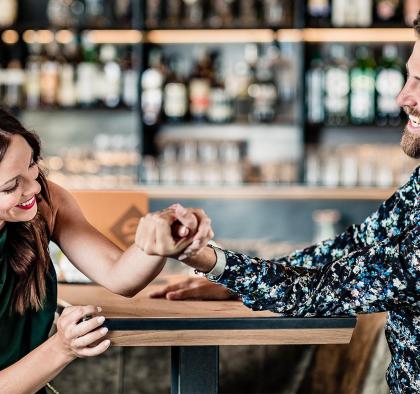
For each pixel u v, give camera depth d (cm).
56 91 466
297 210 472
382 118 462
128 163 469
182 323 148
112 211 221
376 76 463
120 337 148
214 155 475
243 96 470
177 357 174
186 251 142
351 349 223
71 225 179
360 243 187
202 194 454
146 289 206
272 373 229
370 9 460
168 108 468
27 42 477
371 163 465
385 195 454
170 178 466
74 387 226
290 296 152
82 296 193
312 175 464
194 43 479
